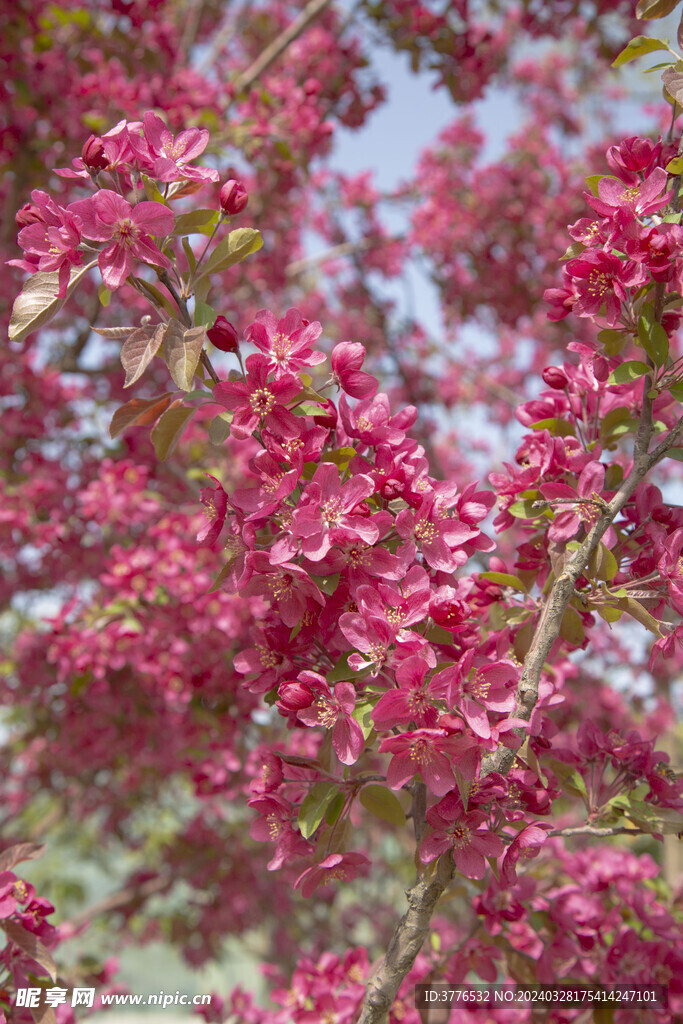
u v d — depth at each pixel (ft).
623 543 6.70
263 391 5.76
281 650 6.37
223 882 24.20
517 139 27.17
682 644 6.04
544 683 6.83
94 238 5.81
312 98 17.16
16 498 16.66
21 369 17.89
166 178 6.02
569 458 7.03
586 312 6.33
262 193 19.88
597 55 24.93
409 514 5.78
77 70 18.44
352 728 5.49
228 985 33.45
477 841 5.52
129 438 18.16
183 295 6.26
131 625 13.33
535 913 8.86
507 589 7.41
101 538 17.56
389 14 21.09
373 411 6.40
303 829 5.96
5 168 19.10
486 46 21.68
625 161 6.32
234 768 13.83
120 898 24.71
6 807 27.25
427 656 5.23
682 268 5.80
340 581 5.92
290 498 6.00
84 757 20.56
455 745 5.18
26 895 7.45
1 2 17.12
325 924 29.73
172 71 19.42
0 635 22.63
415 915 5.71
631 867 10.34
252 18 24.84
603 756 7.55
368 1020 5.79
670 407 7.33
